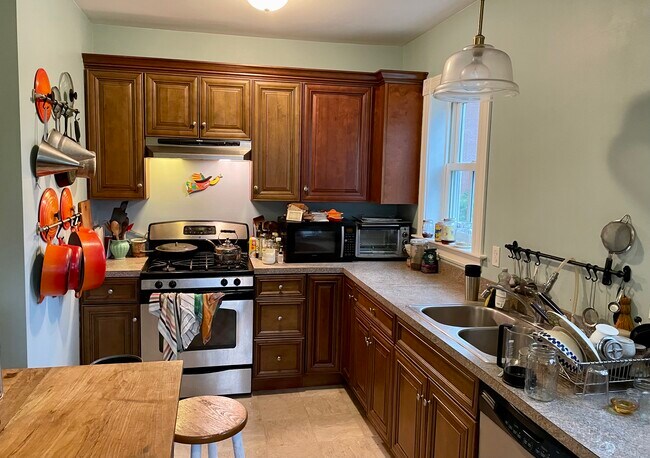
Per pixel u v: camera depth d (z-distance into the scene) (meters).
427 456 2.16
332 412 3.19
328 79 3.64
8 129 2.05
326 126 3.68
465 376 1.84
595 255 1.98
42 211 2.32
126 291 3.21
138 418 1.30
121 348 3.23
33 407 1.36
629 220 1.82
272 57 3.86
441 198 3.57
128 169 3.44
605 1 1.92
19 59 2.05
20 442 1.17
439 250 3.29
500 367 1.69
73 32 3.03
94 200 3.67
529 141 2.38
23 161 2.09
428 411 2.15
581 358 1.59
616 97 1.87
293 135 3.64
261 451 2.73
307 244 3.61
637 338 1.67
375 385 2.83
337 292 3.51
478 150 2.81
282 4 2.67
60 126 2.71
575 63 2.08
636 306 1.79
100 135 3.38
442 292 2.78
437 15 3.20
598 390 1.50
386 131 3.58
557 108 2.19
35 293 2.24
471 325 2.51
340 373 3.59
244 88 3.54
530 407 1.44
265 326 3.42
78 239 2.61
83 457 1.12
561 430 1.30
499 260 2.63
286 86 3.59
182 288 3.22
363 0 2.96
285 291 3.42
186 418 1.82
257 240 3.78
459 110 3.41
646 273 1.75
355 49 3.99
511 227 2.53
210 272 3.25
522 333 1.66
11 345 2.12
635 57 1.79
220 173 3.90
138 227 3.81
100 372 1.62
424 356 2.21
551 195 2.23
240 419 1.82
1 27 2.01
